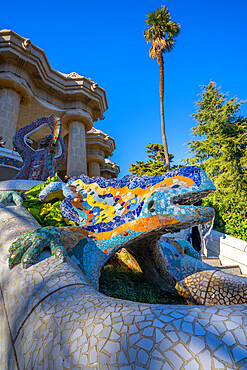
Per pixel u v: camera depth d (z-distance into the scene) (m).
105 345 0.95
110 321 1.04
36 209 3.54
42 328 1.24
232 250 6.52
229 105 21.64
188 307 1.04
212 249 7.13
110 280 3.22
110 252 2.56
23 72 14.77
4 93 14.02
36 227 2.79
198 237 5.97
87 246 2.55
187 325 0.91
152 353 0.85
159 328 0.92
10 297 1.69
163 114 17.44
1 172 8.51
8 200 3.59
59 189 3.58
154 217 2.38
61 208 3.00
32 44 14.53
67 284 1.53
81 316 1.16
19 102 14.94
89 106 18.56
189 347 0.83
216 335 0.84
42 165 5.83
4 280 1.90
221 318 0.91
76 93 17.39
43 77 16.20
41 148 6.25
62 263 1.86
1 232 2.70
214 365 0.76
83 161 17.03
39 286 1.56
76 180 3.45
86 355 0.97
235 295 2.48
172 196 2.36
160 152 36.03
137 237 2.52
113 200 2.91
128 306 1.14
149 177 2.80
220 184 20.11
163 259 2.98
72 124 17.84
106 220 2.75
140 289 3.06
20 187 4.41
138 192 2.77
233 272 6.06
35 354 1.16
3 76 13.84
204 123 23.14
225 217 7.60
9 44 13.78
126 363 0.86
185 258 3.12
